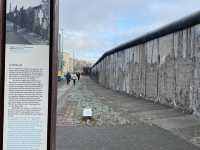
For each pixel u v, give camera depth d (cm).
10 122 434
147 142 916
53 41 438
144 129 1141
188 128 1143
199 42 1438
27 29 438
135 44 2669
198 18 1443
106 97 2831
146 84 2344
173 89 1759
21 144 435
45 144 436
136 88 2667
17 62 435
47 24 438
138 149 831
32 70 436
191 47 1525
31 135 436
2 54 434
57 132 1085
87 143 903
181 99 1639
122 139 959
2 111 433
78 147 853
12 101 434
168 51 1855
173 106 1750
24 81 436
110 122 1320
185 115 1460
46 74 438
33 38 437
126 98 2625
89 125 1251
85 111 1362
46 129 436
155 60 2111
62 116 1518
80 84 6194
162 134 1038
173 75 1764
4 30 436
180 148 844
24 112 435
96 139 959
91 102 2328
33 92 436
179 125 1211
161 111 1631
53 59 436
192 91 1497
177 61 1706
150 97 2233
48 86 437
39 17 437
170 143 902
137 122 1312
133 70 2781
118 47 3497
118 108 1866
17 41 436
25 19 437
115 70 3769
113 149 832
